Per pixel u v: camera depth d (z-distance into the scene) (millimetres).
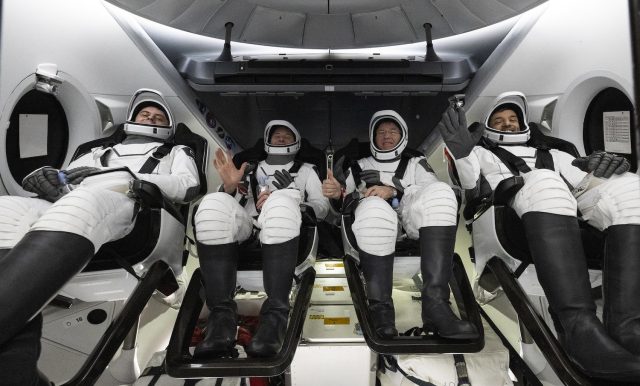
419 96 3076
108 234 1625
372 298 1779
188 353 1673
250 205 2387
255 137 3312
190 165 2260
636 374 1278
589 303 1468
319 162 2461
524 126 2342
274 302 1698
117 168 1857
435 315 1630
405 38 3094
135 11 2717
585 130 2514
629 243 1480
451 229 1742
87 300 1844
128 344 2057
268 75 2797
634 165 2240
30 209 1665
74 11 2389
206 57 3010
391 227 1787
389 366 1999
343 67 2758
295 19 2955
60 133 2555
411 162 2307
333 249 2523
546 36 2512
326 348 1977
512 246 1826
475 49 2957
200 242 1768
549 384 2035
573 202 1588
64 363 2004
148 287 1779
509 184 1733
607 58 2217
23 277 1275
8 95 2113
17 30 2125
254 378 2008
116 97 2625
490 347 1998
